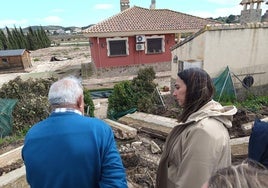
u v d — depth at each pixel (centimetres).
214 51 999
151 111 870
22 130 905
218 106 201
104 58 2000
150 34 2011
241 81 1062
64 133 167
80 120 174
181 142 201
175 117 780
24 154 174
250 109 818
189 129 194
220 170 92
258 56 1062
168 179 213
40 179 163
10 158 589
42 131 172
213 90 205
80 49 5084
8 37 4550
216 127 182
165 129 676
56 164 160
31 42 5309
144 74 1021
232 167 89
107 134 178
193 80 198
